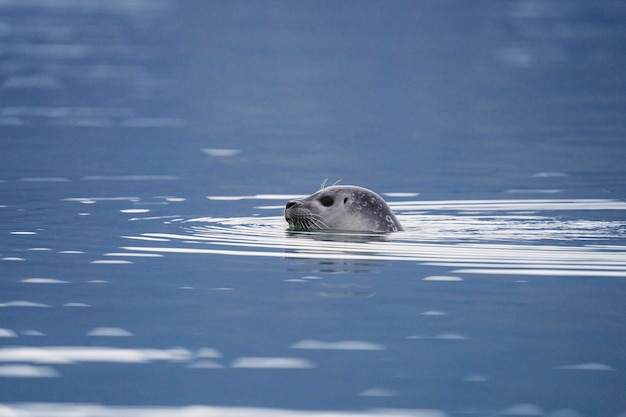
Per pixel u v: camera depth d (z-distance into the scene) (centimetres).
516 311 3338
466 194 6312
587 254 4175
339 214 4703
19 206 5575
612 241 4472
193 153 8538
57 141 9075
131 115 11281
